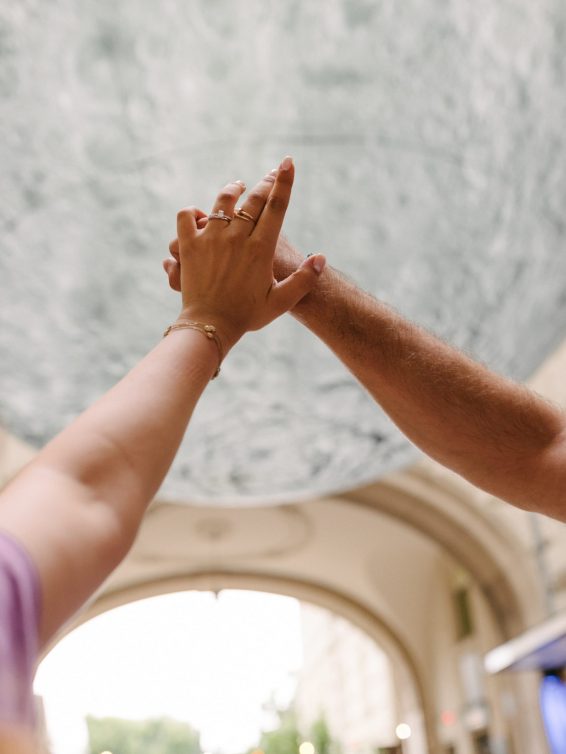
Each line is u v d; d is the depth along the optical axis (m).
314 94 3.58
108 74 3.37
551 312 3.33
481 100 3.38
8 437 6.07
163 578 10.98
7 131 3.26
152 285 3.53
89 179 3.45
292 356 3.65
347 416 3.65
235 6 3.38
